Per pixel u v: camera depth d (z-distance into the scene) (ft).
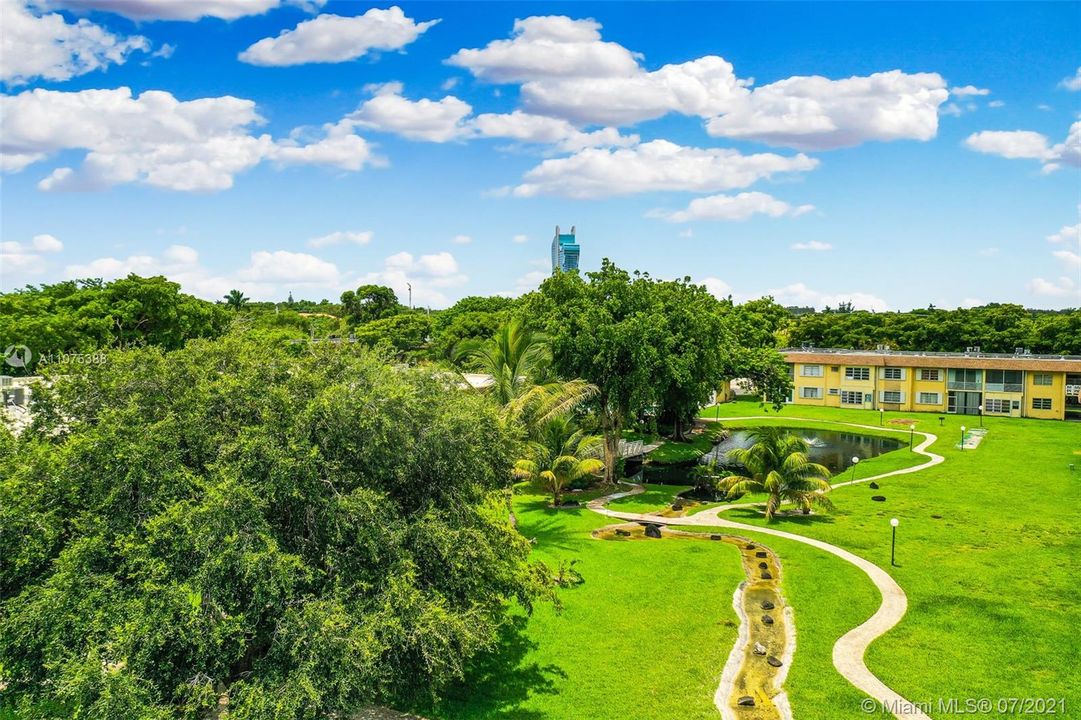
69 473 50.62
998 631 74.69
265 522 48.88
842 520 119.65
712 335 158.61
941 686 64.28
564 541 107.24
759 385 236.63
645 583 88.84
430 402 63.67
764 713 60.64
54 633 45.01
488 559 60.08
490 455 70.90
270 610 50.47
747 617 79.82
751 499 138.92
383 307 487.20
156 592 45.55
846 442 210.18
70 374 57.62
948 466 165.27
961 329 334.44
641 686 64.95
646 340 138.10
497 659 69.72
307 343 67.72
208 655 46.65
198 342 64.44
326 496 52.54
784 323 404.98
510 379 130.21
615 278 145.18
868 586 87.66
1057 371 238.48
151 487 50.88
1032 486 142.92
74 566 46.50
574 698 62.95
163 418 54.95
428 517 56.44
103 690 41.39
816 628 76.33
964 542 105.50
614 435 151.84
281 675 46.32
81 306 223.71
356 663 45.34
